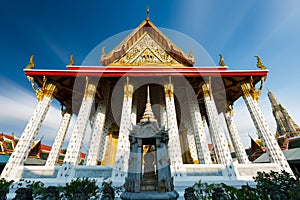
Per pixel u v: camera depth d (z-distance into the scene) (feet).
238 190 13.56
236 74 31.63
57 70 30.04
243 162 37.58
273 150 26.50
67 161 24.40
